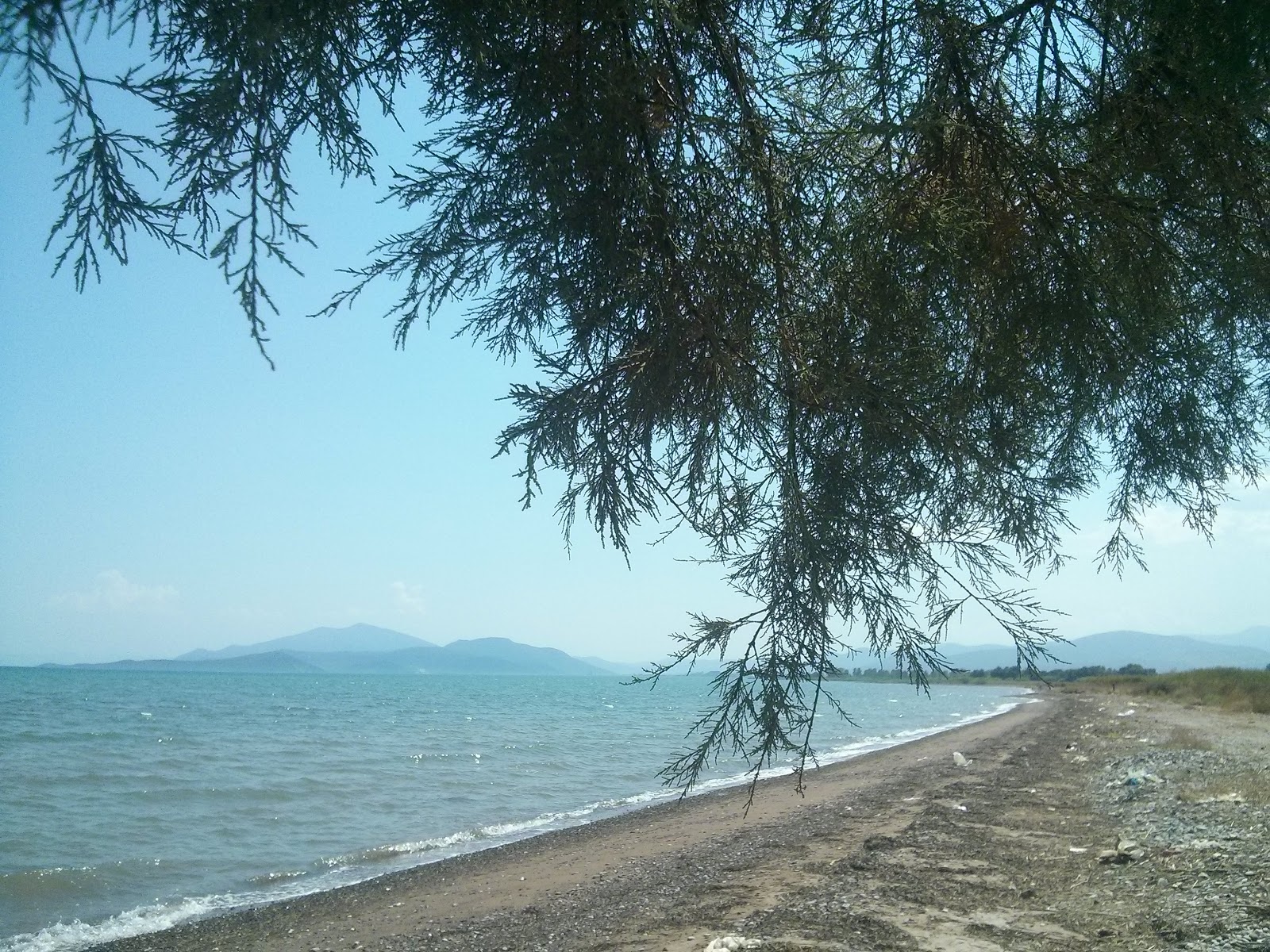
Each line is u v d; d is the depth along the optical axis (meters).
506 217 2.99
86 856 17.39
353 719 63.91
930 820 13.74
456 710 79.56
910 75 3.27
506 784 28.83
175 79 2.50
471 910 12.64
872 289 3.11
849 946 7.23
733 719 2.91
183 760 33.88
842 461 2.97
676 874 12.71
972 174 3.33
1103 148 3.35
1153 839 10.82
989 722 50.09
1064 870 9.70
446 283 3.14
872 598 2.93
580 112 2.90
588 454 3.10
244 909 13.67
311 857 17.77
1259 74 3.08
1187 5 3.09
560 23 2.88
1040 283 3.29
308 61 2.65
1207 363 3.52
